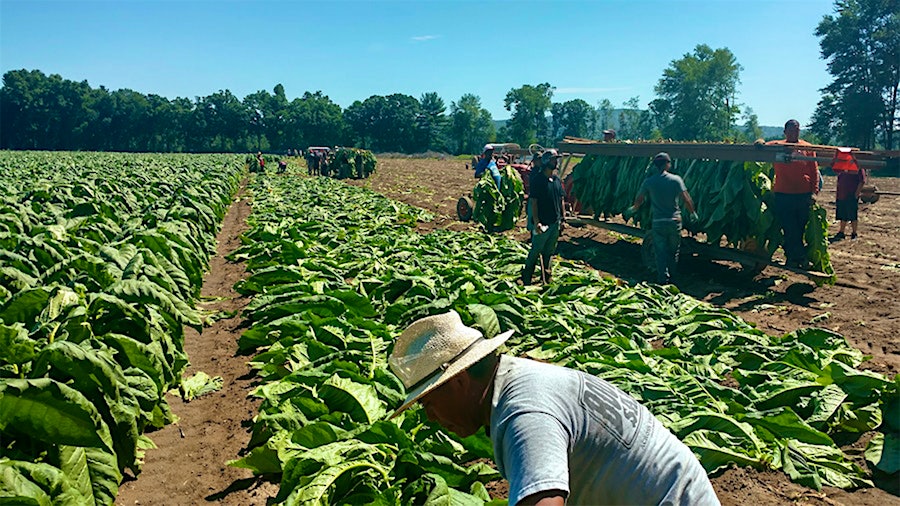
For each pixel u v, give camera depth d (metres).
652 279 12.15
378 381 5.65
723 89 98.19
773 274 11.99
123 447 4.67
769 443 5.05
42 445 4.22
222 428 5.86
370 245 13.34
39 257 7.48
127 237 9.24
